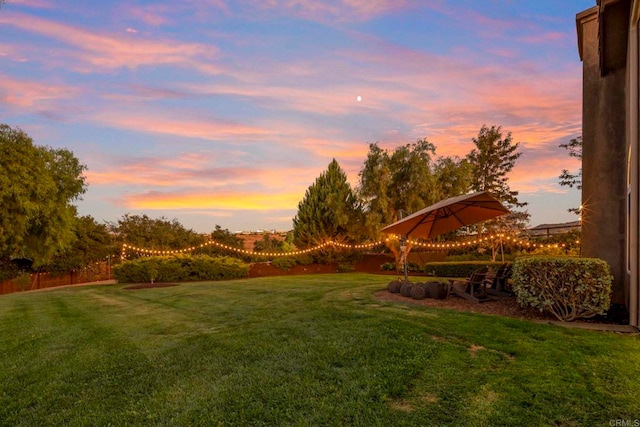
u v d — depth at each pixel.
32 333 6.82
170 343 5.70
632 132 5.82
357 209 21.98
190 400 3.56
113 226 31.34
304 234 22.73
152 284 16.41
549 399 3.18
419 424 2.92
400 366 4.05
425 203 19.33
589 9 7.94
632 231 5.67
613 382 3.44
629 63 6.22
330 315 6.89
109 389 3.96
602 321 5.88
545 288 5.98
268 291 11.54
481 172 29.47
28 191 19.50
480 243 19.45
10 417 3.38
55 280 25.84
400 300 8.16
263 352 4.89
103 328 7.05
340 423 3.00
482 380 3.60
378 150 20.50
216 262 19.34
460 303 7.52
